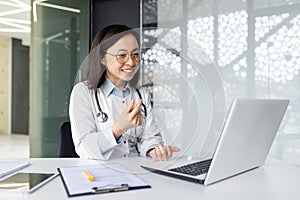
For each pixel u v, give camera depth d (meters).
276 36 2.86
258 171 1.15
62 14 3.75
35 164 1.25
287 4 2.79
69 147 1.74
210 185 0.95
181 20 3.38
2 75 8.92
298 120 2.76
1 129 8.91
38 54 3.71
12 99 9.09
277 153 2.86
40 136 3.69
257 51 2.96
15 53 9.16
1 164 1.21
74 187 0.89
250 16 2.99
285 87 2.82
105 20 3.75
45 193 0.86
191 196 0.84
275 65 2.87
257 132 1.04
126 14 3.68
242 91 3.03
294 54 2.78
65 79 3.73
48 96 3.71
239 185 0.95
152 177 1.03
